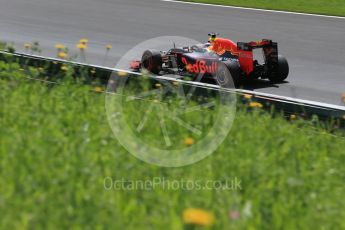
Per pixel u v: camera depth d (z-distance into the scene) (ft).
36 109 89.66
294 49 223.10
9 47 150.30
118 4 314.14
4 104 92.48
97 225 52.80
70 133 80.48
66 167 63.77
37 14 287.07
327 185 69.56
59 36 240.32
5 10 295.69
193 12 295.07
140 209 58.08
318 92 161.79
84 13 291.17
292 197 63.57
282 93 158.20
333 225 57.31
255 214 58.65
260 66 161.79
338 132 107.14
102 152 73.56
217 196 62.80
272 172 70.49
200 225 46.80
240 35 250.37
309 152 84.69
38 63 143.84
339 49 222.07
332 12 291.38
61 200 56.44
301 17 281.95
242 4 312.91
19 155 66.69
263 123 99.35
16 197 56.24
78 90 109.50
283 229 56.03
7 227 50.83
